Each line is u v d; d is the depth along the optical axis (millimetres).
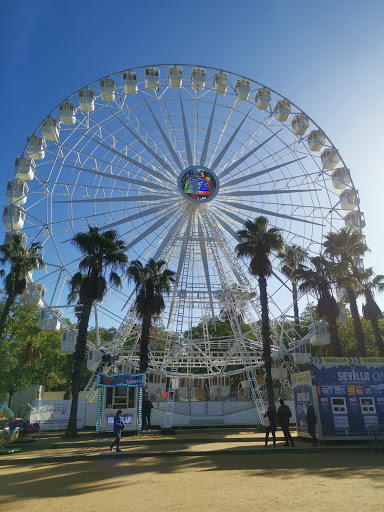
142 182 40031
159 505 8836
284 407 19281
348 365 20812
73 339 38000
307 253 40469
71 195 39406
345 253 36438
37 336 48906
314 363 20688
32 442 22594
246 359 39406
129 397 26859
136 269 34094
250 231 34188
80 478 12219
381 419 20078
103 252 30469
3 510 8688
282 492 9766
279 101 44438
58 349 55781
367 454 16953
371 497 9070
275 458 15859
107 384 26531
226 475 12250
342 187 44000
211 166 42500
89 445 21281
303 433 21422
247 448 17906
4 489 10883
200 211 41688
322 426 19719
